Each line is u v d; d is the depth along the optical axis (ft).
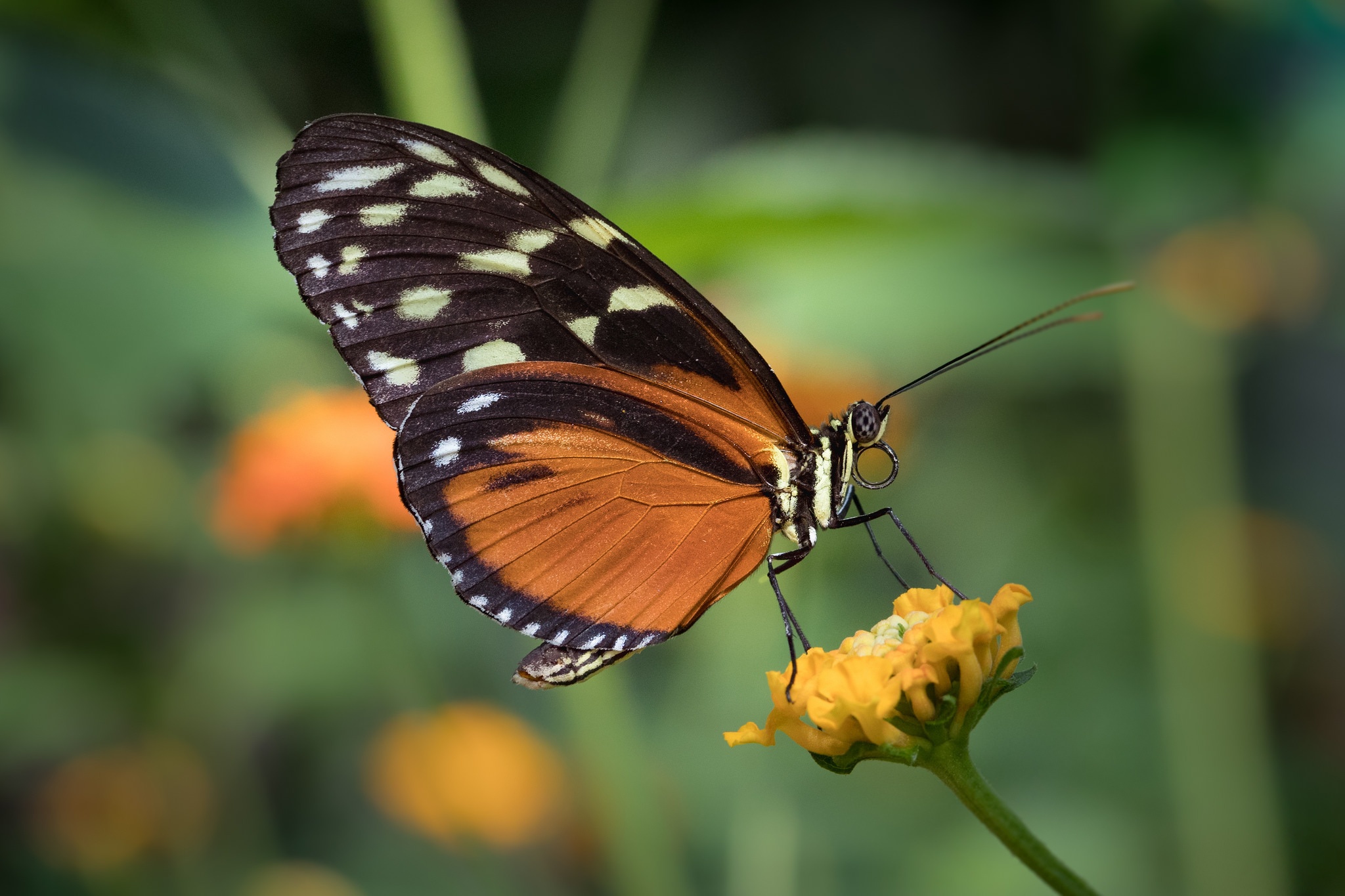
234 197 1.63
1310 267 1.80
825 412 1.70
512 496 1.57
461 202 1.56
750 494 1.58
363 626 1.75
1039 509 1.90
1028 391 1.90
